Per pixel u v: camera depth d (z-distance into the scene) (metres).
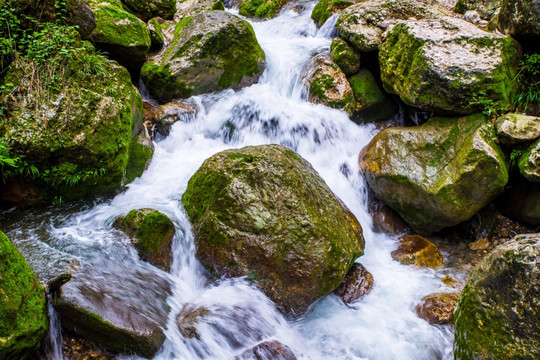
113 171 5.36
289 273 4.22
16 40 5.39
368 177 6.11
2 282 3.02
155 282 4.20
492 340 3.28
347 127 7.29
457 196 5.26
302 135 7.03
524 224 5.41
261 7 12.15
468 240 5.74
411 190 5.57
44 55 5.17
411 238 5.71
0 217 4.86
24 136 4.70
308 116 7.12
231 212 4.44
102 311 3.42
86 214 5.09
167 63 7.32
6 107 4.83
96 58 5.79
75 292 3.47
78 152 5.01
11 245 3.35
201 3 9.90
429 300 4.52
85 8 6.17
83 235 4.62
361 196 6.39
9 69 5.12
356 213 6.11
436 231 5.81
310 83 7.78
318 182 5.20
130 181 5.77
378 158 6.02
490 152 5.07
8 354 2.88
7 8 5.19
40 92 5.01
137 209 4.71
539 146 4.88
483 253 5.44
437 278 5.05
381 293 4.82
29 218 4.91
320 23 9.76
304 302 4.27
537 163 4.83
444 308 4.38
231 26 7.57
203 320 3.89
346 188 6.41
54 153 4.87
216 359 3.70
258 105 7.43
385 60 6.98
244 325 3.99
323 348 4.10
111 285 3.84
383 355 4.04
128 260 4.29
